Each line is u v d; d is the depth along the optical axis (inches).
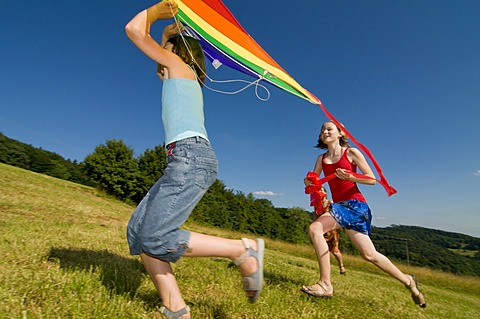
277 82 106.3
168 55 79.2
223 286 108.7
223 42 100.0
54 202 426.3
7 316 58.0
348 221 125.3
